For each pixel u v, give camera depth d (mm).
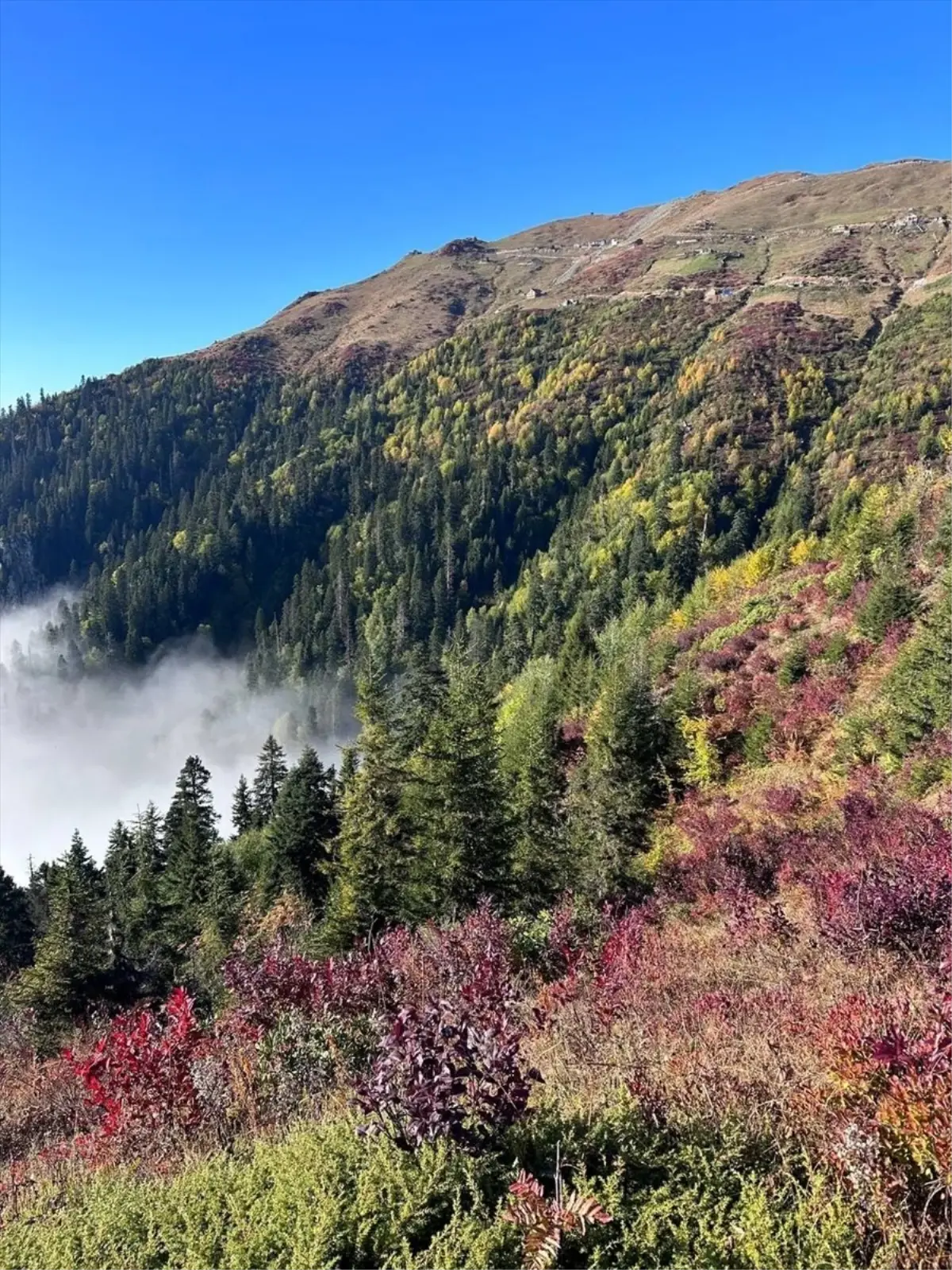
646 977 7379
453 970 7352
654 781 22312
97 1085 5957
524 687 51562
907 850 8625
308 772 33656
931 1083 3133
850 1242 2779
